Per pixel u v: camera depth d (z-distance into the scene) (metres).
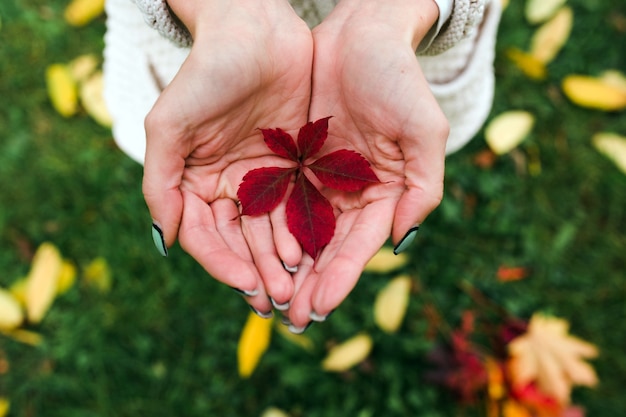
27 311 0.65
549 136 0.69
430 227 0.66
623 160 0.66
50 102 0.70
